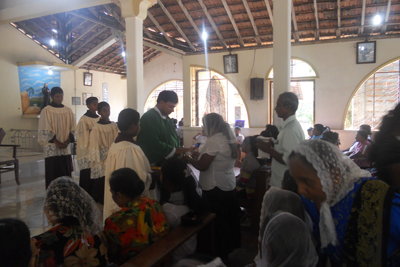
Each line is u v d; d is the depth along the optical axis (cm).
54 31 891
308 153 94
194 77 963
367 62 746
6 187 490
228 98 950
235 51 873
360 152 465
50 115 392
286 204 115
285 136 217
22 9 584
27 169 578
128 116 210
